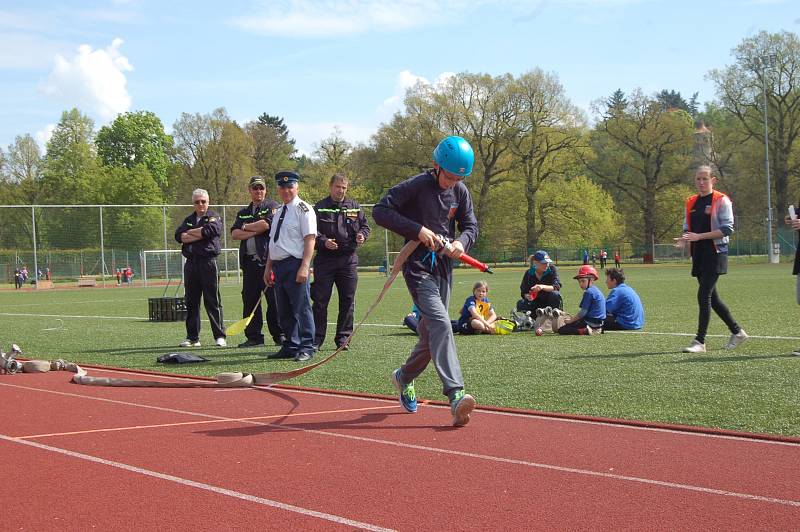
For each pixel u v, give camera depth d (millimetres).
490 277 39375
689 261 62906
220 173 64000
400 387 5934
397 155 59594
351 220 10086
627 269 48938
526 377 7602
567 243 62844
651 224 64750
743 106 57562
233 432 5359
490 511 3652
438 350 5488
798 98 56594
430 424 5578
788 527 3400
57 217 40094
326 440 5105
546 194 61188
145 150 77812
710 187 9055
